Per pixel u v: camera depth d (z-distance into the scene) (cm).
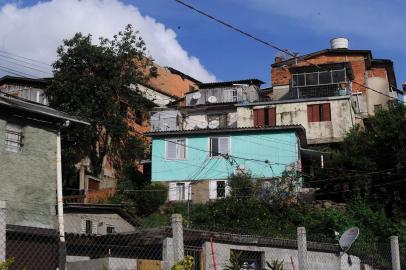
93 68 3972
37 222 2005
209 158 3822
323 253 1945
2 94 2069
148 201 3481
